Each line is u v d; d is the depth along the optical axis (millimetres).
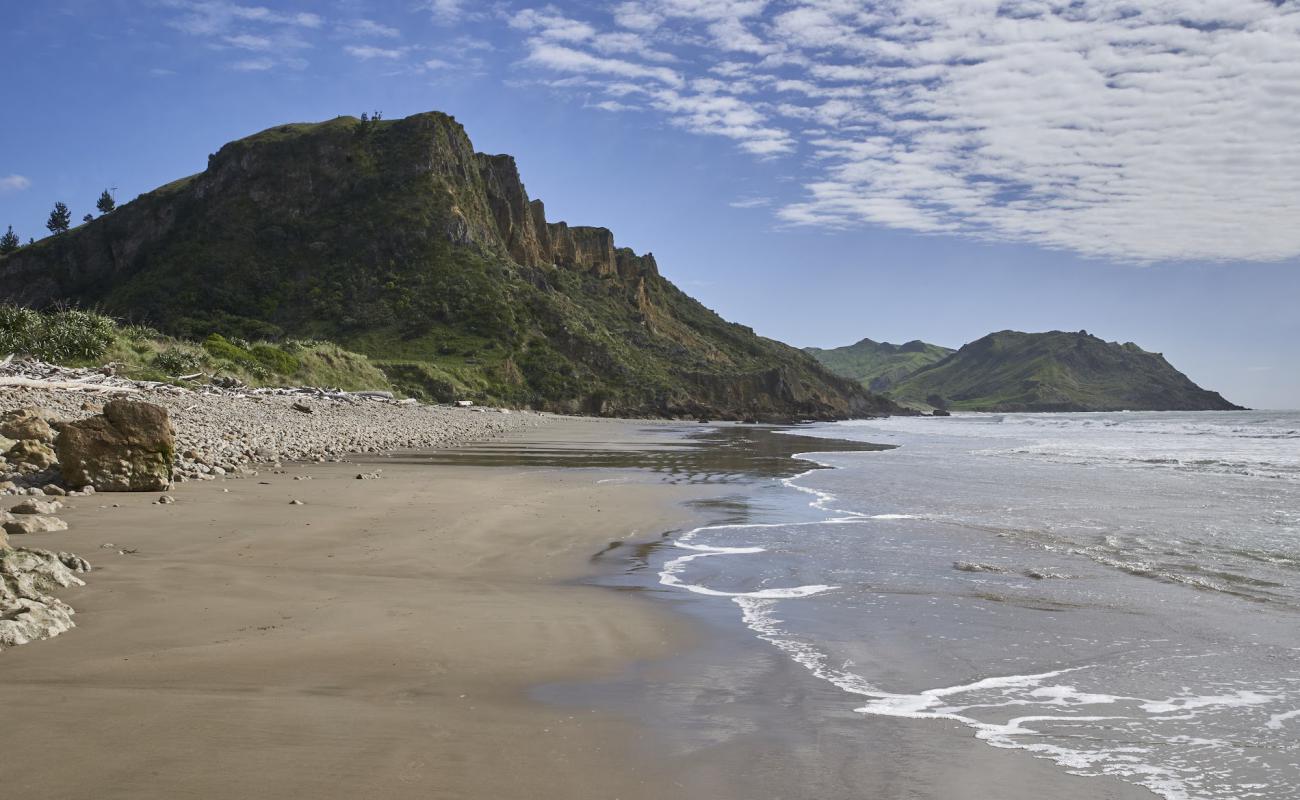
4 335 38062
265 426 29047
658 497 18812
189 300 118188
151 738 5020
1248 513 16391
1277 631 8070
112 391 30016
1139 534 13797
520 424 62719
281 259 123875
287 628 7539
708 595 9625
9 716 5281
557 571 10852
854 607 9047
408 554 11305
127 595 8344
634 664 6992
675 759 5078
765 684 6555
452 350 105750
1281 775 5020
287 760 4793
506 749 5125
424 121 140375
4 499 13195
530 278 134250
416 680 6359
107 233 139250
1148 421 122125
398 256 122062
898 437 58406
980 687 6559
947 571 10914
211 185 135500
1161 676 6816
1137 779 4949
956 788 4789
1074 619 8539
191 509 13641
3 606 7180
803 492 20219
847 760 5133
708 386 136125
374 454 28312
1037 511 16812
